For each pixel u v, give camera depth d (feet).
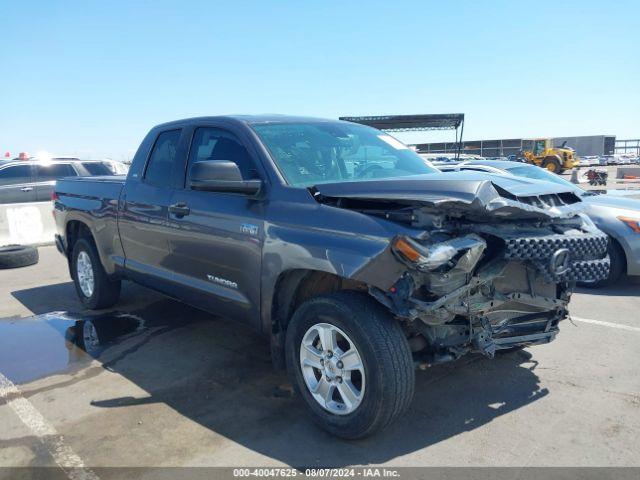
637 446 10.59
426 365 11.03
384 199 10.54
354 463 10.16
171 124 16.47
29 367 15.16
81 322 19.15
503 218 10.77
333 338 10.89
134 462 10.32
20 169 43.29
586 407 12.20
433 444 10.77
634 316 18.94
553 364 14.61
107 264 18.90
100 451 10.73
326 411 11.06
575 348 15.78
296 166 13.06
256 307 12.73
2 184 42.57
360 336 10.12
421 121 67.05
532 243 10.57
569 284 12.34
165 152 16.34
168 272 15.76
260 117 14.75
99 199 18.79
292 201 11.88
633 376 13.82
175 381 14.03
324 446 10.77
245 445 10.86
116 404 12.76
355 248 10.23
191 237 14.34
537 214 10.88
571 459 10.18
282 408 12.41
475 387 13.26
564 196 12.26
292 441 10.98
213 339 17.12
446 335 11.06
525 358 15.03
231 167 12.23
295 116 15.40
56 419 12.09
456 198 10.00
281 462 10.25
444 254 9.59
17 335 17.88
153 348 16.44
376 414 10.11
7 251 30.14
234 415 12.12
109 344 16.89
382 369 9.96
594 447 10.57
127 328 18.38
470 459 10.23
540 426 11.40
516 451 10.47
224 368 14.82
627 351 15.52
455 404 12.42
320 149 13.97
